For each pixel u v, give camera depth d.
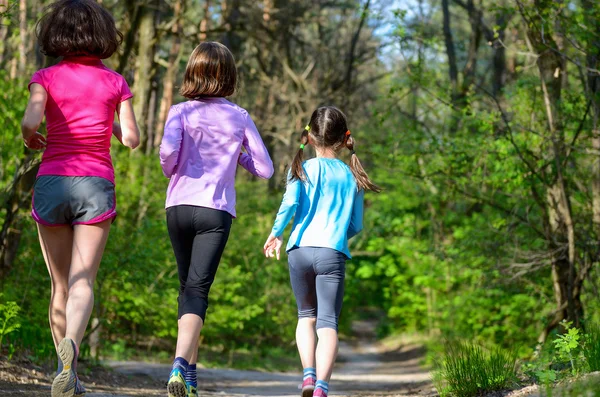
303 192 4.50
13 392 5.03
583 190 11.78
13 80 11.48
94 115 3.98
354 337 35.56
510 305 16.56
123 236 10.80
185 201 4.16
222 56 4.32
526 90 11.10
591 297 11.78
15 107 10.52
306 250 4.39
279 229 4.44
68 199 3.91
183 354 3.95
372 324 43.16
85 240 3.92
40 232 4.05
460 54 31.42
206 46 4.33
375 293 34.25
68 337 3.70
